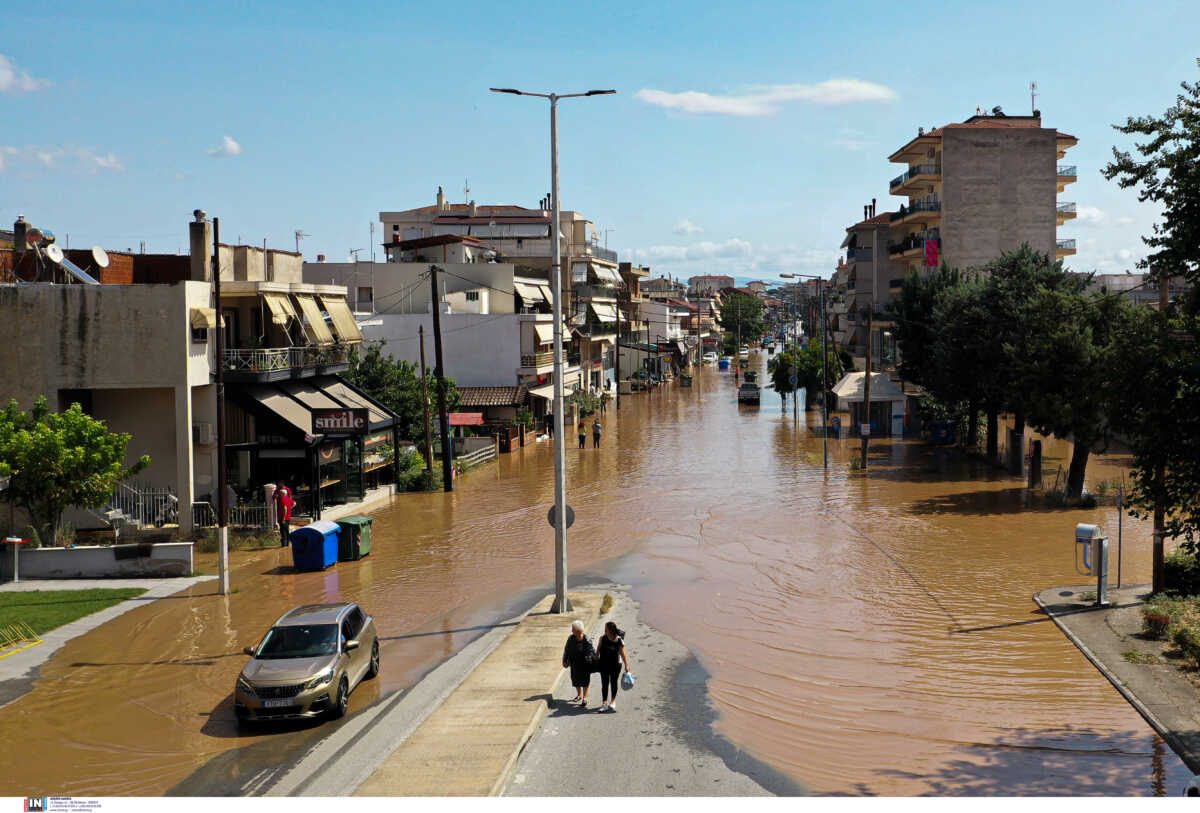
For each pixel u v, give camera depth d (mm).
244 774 12945
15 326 28625
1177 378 16125
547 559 27438
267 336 35375
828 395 74500
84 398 30000
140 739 14328
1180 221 15789
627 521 33094
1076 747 13617
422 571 26047
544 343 61938
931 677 16828
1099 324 34781
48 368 28703
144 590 23891
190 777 12867
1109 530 30203
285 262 40438
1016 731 14273
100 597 23109
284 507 29422
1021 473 42219
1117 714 14953
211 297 30453
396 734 14438
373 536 31016
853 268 82438
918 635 19438
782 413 76125
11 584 24516
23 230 32500
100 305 28641
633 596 23078
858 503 35750
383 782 12258
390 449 40281
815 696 15922
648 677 17031
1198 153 15531
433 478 40781
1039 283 42219
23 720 15156
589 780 12516
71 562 25203
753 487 40062
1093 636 18953
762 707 15406
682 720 14852
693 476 43656
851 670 17281
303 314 36344
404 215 88188
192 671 17641
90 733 14578
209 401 30953
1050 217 62844
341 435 33156
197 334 29516
